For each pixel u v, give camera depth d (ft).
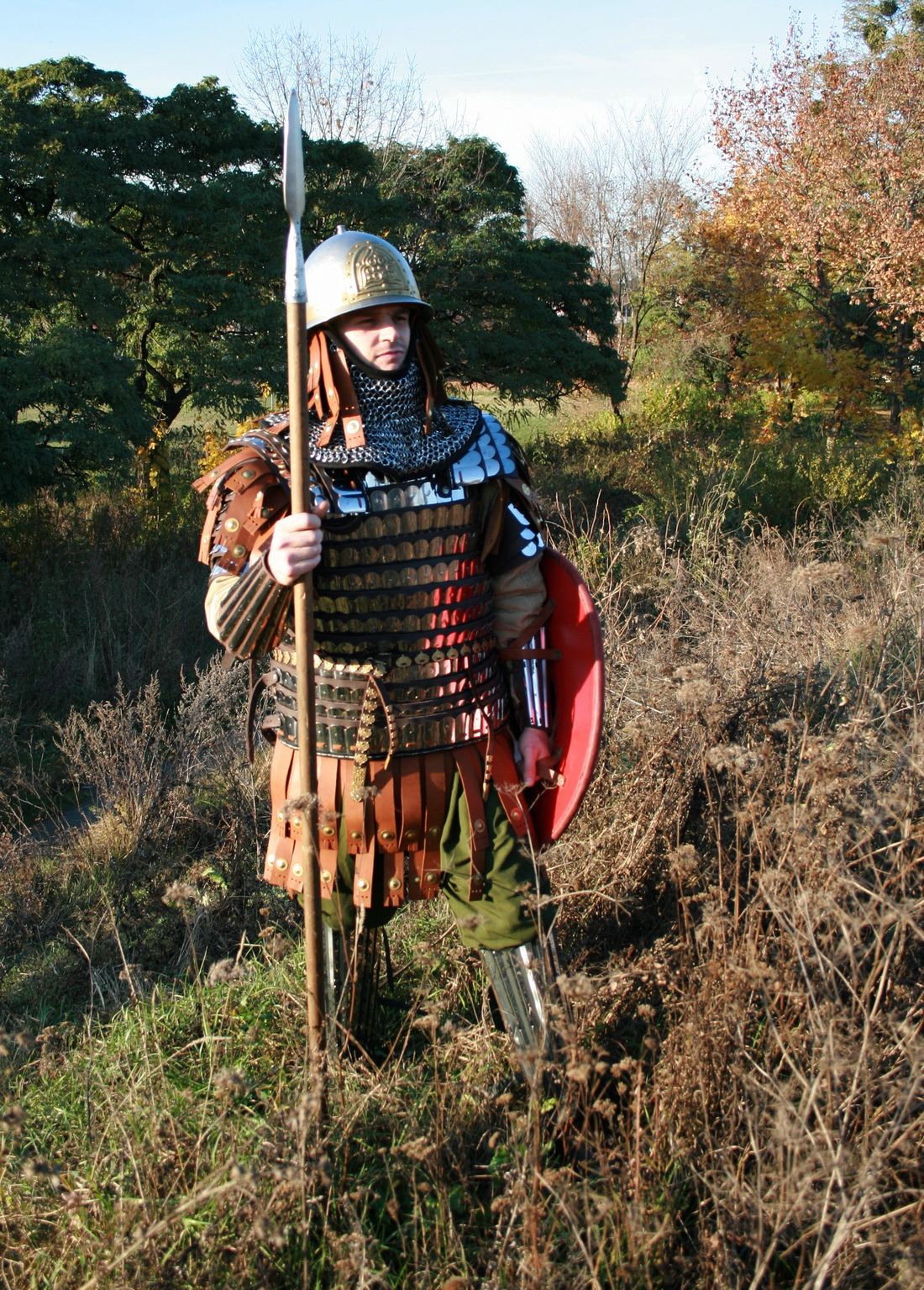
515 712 8.01
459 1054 8.20
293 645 7.43
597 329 63.41
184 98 37.04
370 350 7.18
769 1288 5.88
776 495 36.35
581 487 47.65
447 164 63.67
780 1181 5.92
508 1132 7.17
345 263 7.09
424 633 7.23
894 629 13.42
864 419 66.18
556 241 62.54
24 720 20.30
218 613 7.00
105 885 12.16
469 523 7.37
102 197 33.53
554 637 8.14
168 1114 7.06
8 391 26.89
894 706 10.71
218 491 7.11
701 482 36.42
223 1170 6.13
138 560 29.94
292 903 11.69
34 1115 7.98
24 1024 9.64
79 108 34.06
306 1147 6.39
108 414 28.81
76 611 25.09
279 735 7.68
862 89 65.26
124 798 13.94
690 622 14.74
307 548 6.42
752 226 70.90
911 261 59.82
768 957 7.81
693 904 9.18
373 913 7.93
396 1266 6.53
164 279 36.01
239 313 35.78
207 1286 6.02
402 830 7.36
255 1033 8.82
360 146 43.80
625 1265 5.65
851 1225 5.45
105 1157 7.07
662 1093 6.77
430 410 7.45
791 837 7.73
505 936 7.47
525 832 7.61
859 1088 6.36
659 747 9.96
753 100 69.92
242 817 12.89
